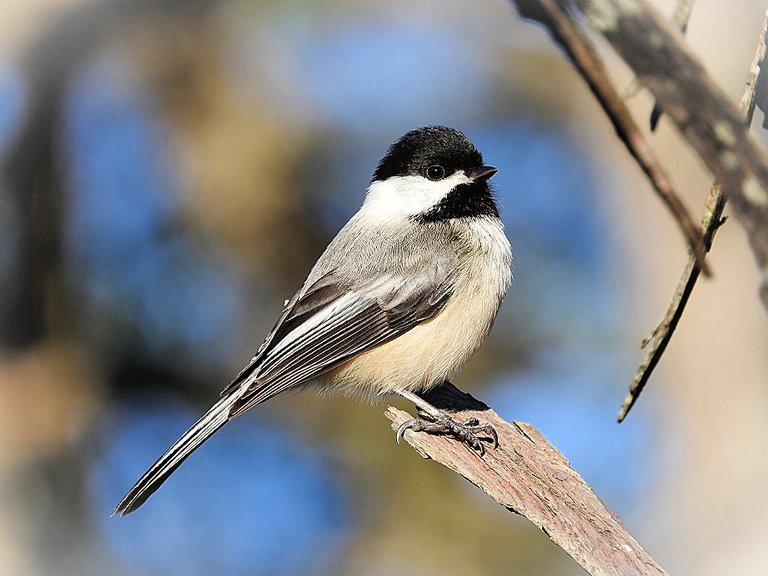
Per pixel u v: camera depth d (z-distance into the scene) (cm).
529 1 176
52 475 329
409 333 317
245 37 333
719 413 327
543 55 338
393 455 329
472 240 317
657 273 332
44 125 332
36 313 331
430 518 328
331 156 333
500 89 338
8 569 328
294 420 331
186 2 333
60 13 331
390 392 317
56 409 330
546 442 312
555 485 310
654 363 306
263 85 333
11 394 329
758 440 327
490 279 317
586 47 177
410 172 318
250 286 332
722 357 328
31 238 332
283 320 317
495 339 332
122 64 333
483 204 318
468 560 327
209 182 332
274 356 317
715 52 325
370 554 328
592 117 336
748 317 327
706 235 295
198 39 333
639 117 328
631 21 168
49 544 329
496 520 327
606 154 336
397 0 337
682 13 196
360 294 317
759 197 170
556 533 308
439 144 318
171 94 333
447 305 317
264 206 332
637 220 334
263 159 332
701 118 170
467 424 314
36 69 332
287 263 332
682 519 327
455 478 329
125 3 332
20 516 328
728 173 171
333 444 330
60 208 332
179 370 333
